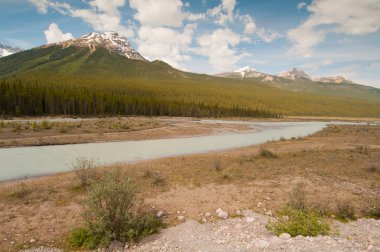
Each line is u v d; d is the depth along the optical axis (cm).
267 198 1378
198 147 3956
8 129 4600
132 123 6731
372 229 984
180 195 1423
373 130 6875
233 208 1239
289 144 3859
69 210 1191
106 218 889
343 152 2862
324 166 2148
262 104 19588
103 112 9638
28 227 1013
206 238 902
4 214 1140
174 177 1797
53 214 1145
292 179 1758
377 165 2114
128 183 976
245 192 1481
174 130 5925
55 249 851
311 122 13225
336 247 729
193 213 1174
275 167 2103
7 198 1361
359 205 1283
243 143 4544
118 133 4928
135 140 4572
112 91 14012
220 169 2014
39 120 7250
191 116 12125
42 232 972
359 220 1105
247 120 12131
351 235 905
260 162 2300
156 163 2306
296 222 954
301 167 2109
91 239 876
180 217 1112
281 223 970
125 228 896
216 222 1078
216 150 3675
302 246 745
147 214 1066
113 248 843
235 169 2016
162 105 11538
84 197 1359
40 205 1255
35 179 1877
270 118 14112
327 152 2869
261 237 900
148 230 967
